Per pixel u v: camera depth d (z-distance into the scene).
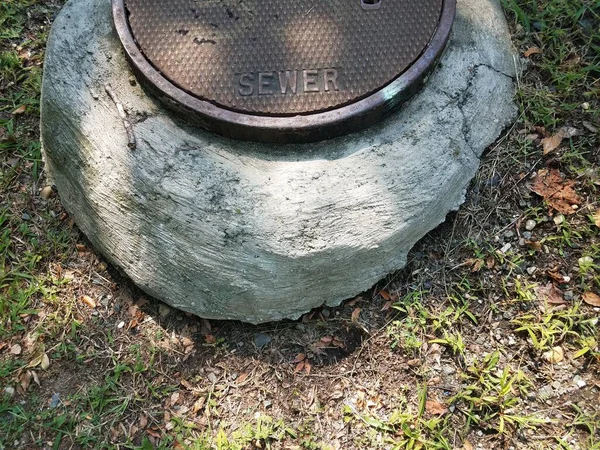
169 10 0.98
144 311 1.00
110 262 1.02
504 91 1.06
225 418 0.92
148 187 0.93
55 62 1.02
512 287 0.99
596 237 1.02
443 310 0.98
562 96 1.11
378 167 0.94
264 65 0.95
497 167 1.06
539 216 1.04
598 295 0.98
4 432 0.90
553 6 1.20
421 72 0.95
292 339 0.97
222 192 0.92
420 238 1.00
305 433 0.90
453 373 0.94
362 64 0.95
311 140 0.95
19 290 1.01
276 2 0.99
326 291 0.96
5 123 1.15
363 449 0.89
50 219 1.08
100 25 1.03
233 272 0.92
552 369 0.93
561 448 0.88
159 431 0.91
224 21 0.97
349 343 0.97
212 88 0.94
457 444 0.89
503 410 0.90
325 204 0.92
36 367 0.95
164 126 0.96
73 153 0.99
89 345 0.98
